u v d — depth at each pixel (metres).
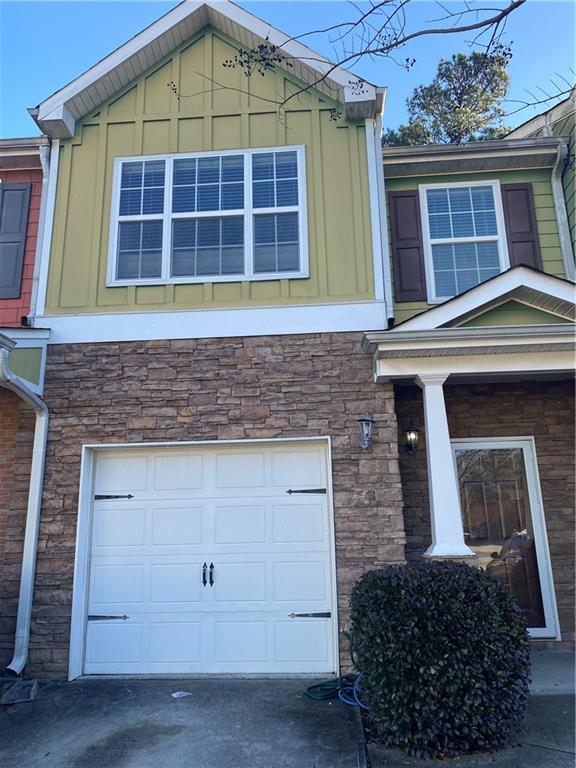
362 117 7.11
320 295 6.64
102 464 6.48
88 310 6.73
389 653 4.25
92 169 7.19
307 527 6.21
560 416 7.12
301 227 6.86
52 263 6.89
